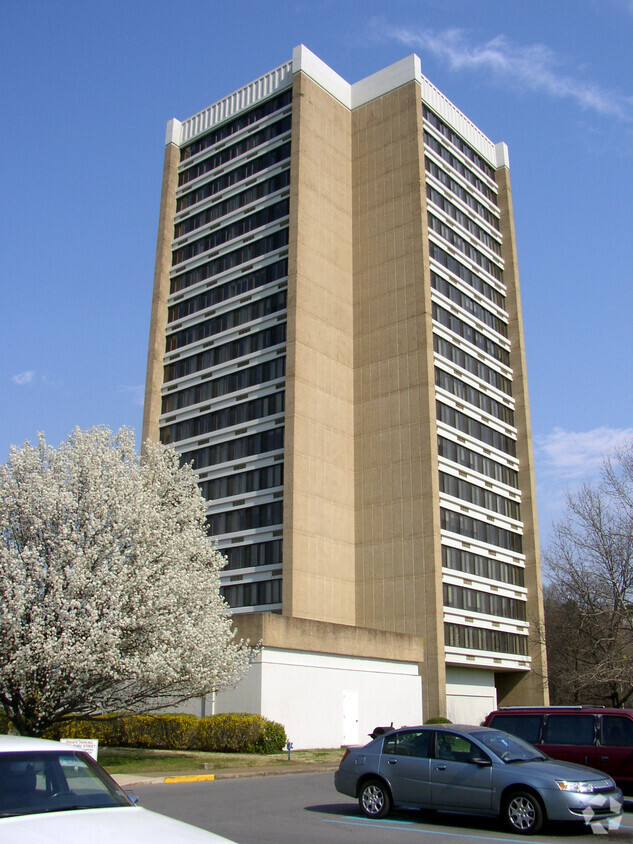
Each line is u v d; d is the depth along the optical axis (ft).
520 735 56.54
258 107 190.29
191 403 176.76
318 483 155.53
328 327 167.53
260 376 165.07
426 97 188.65
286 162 177.37
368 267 176.24
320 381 162.09
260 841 39.01
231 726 98.94
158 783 67.97
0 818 20.22
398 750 47.32
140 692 84.89
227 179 190.19
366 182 182.60
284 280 167.63
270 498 154.30
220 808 51.24
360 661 122.52
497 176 214.28
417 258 169.58
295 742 107.55
